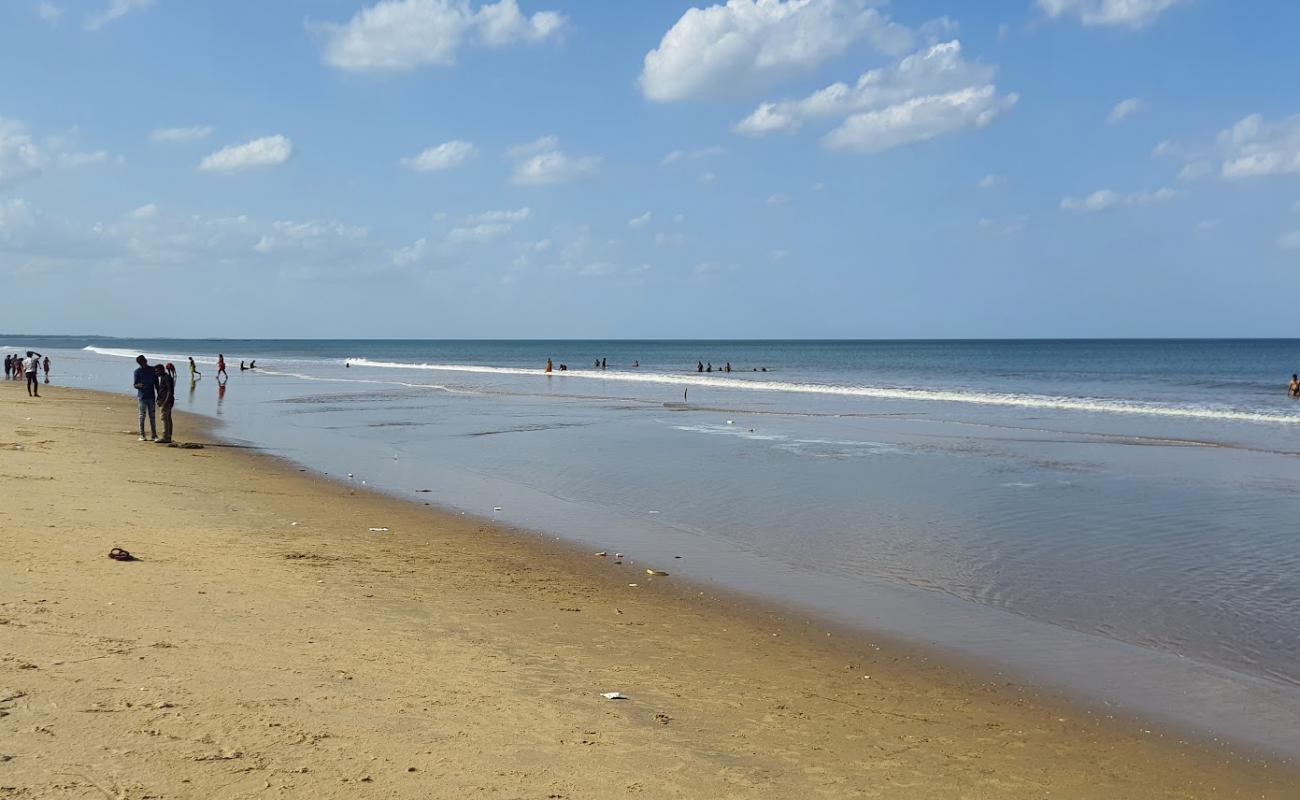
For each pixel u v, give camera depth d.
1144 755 6.43
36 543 10.27
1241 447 26.02
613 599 10.15
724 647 8.58
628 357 146.25
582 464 21.77
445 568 11.11
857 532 14.23
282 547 11.57
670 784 5.41
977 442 26.98
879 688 7.64
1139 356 136.00
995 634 9.23
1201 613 9.98
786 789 5.50
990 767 6.11
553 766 5.50
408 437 27.55
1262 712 7.28
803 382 63.38
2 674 5.95
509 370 82.75
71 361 97.12
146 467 18.11
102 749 5.02
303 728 5.64
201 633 7.43
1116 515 15.74
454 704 6.41
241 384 57.00
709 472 20.53
